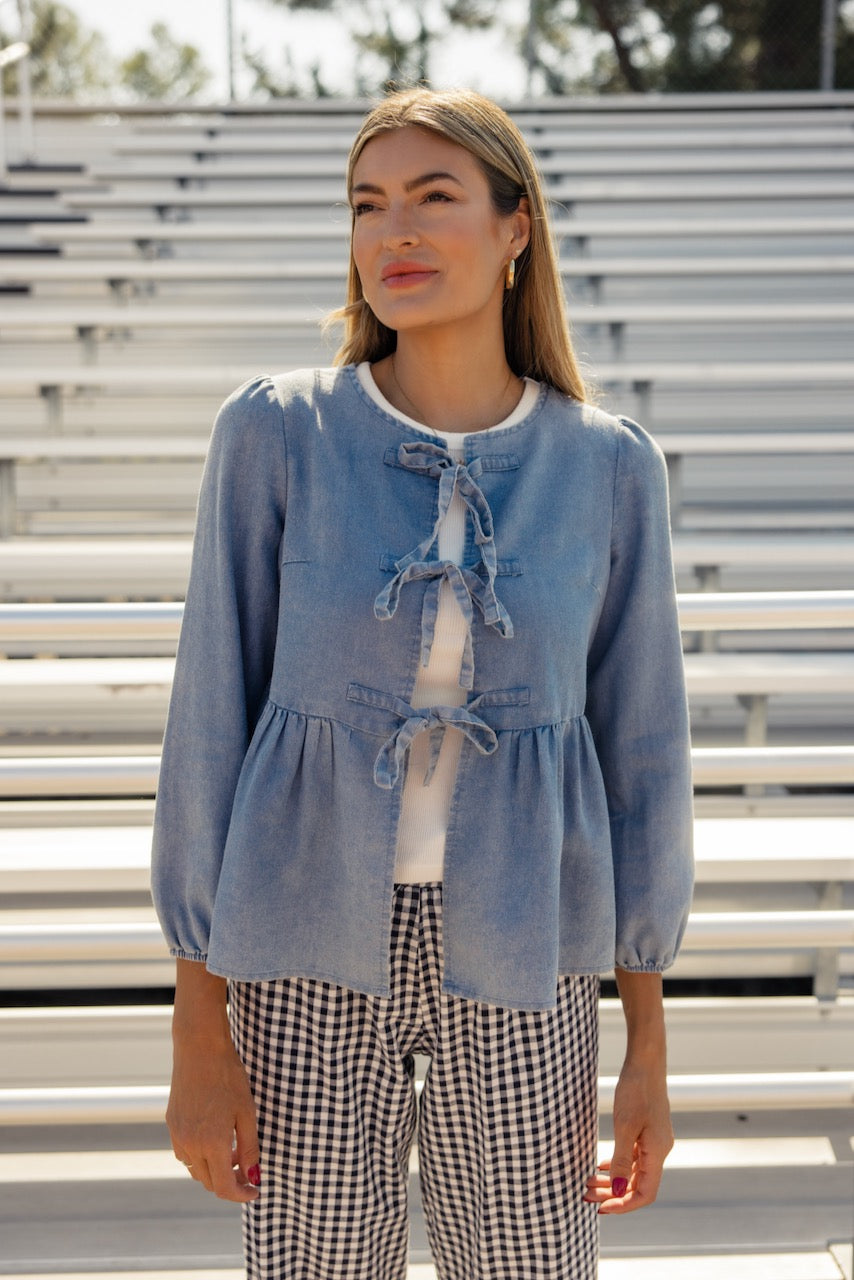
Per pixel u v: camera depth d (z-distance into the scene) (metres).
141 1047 2.14
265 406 1.24
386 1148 1.33
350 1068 1.29
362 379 1.29
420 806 1.24
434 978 1.27
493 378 1.33
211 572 1.24
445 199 1.22
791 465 4.71
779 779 2.10
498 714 1.23
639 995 1.38
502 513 1.24
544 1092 1.29
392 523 1.22
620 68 8.70
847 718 3.39
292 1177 1.30
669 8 8.61
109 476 4.39
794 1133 2.09
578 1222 1.35
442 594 1.21
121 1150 2.04
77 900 2.39
